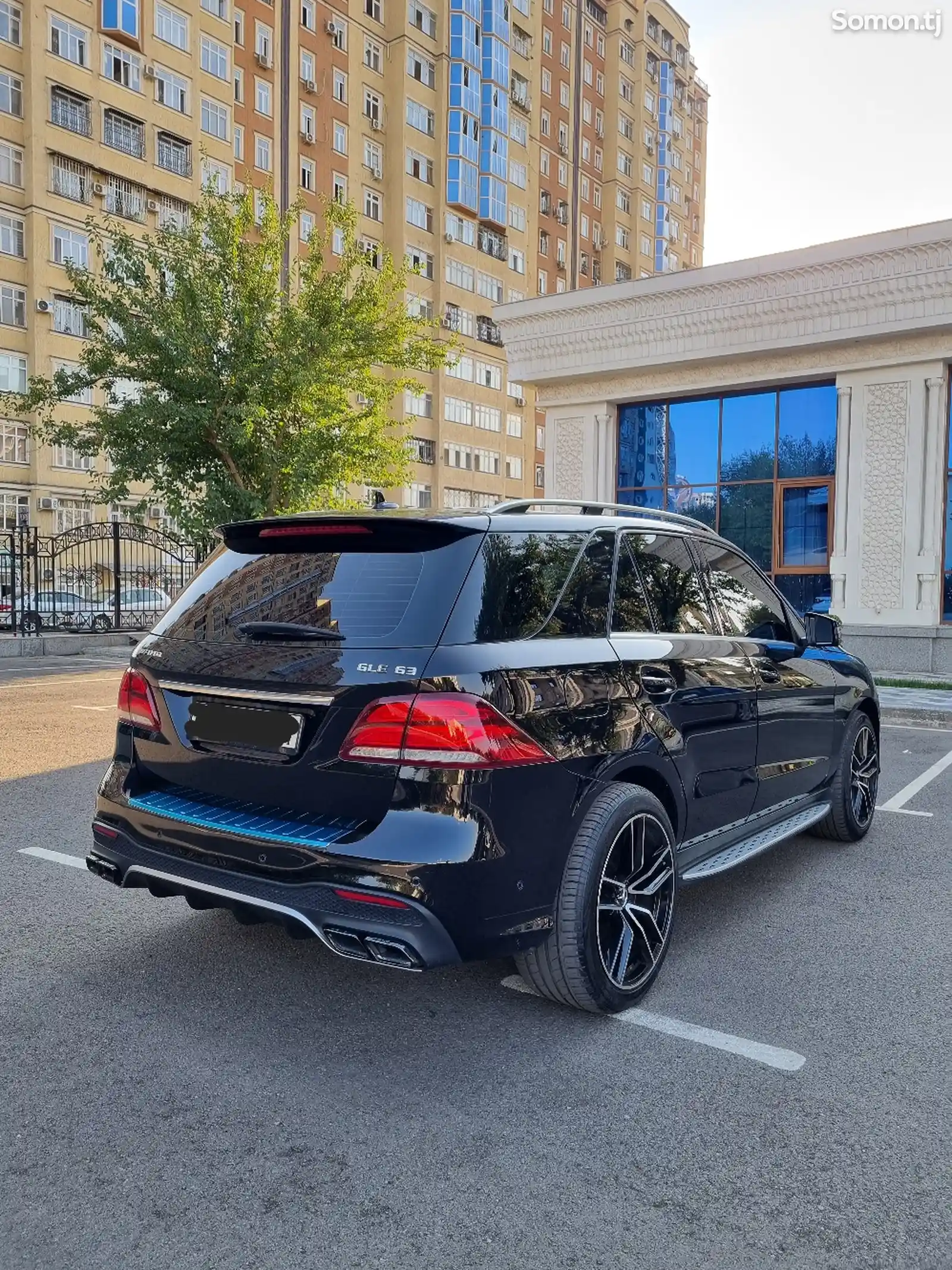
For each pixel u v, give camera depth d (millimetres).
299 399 17625
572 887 2930
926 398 13703
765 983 3416
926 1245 2033
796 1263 1975
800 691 4520
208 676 2986
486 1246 2016
